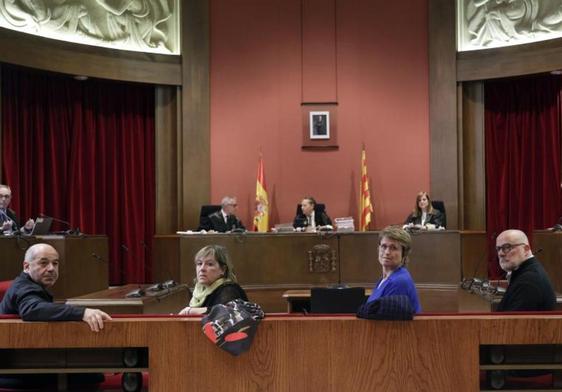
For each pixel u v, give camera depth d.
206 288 4.07
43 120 9.80
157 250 9.15
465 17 10.36
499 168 10.47
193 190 10.40
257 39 10.58
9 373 3.34
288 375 3.18
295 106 10.55
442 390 3.17
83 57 9.62
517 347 3.34
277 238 8.39
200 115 10.46
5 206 7.17
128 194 10.48
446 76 10.30
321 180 10.49
